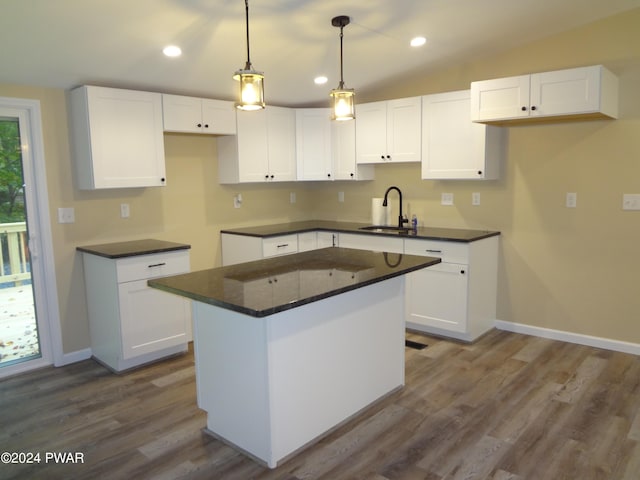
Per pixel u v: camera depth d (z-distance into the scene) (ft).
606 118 11.41
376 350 9.31
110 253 11.00
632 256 11.57
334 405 8.43
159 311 11.69
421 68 13.82
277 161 15.35
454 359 11.64
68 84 11.26
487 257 13.15
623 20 11.09
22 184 11.25
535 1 10.18
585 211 12.12
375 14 10.03
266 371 7.20
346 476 7.23
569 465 7.40
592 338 12.32
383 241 13.96
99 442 8.31
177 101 12.65
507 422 8.69
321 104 16.39
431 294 13.10
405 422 8.74
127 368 11.44
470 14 10.52
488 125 12.59
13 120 11.02
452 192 14.39
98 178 11.32
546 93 10.78
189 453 7.92
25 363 11.47
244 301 6.57
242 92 7.66
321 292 7.03
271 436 7.35
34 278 11.53
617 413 8.92
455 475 7.21
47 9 8.17
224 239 15.11
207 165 14.74
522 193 13.06
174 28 9.52
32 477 7.37
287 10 9.41
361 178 15.69
